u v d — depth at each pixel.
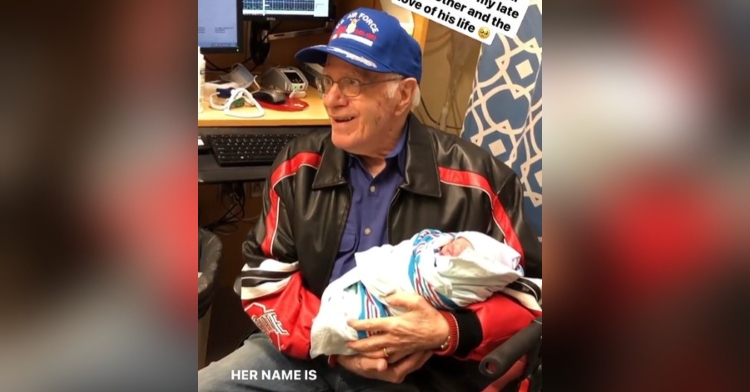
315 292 1.21
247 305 1.21
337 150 1.21
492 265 1.09
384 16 1.16
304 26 1.84
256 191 1.67
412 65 1.16
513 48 1.32
